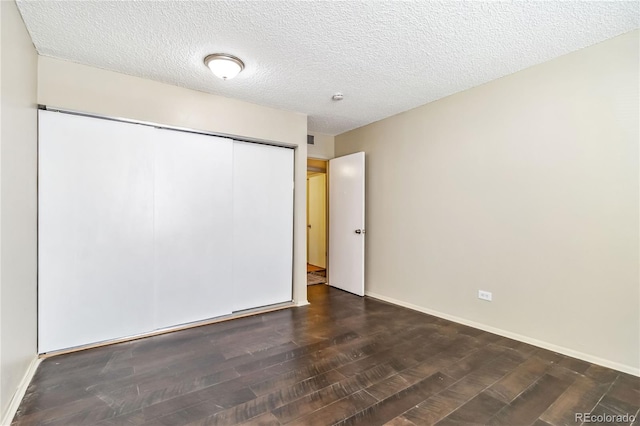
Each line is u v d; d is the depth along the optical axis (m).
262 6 1.80
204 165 3.07
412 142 3.57
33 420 1.59
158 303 2.83
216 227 3.14
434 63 2.49
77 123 2.46
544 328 2.49
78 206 2.46
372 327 2.96
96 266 2.53
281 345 2.54
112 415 1.64
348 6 1.79
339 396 1.82
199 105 3.00
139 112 2.70
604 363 2.18
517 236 2.65
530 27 2.01
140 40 2.15
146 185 2.75
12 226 1.74
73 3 1.76
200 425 1.56
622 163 2.12
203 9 1.83
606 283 2.19
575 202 2.32
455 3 1.77
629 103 2.08
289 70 2.60
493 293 2.82
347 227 4.34
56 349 2.37
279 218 3.66
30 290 2.11
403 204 3.69
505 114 2.73
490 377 2.04
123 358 2.30
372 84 2.89
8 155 1.68
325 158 4.75
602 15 1.89
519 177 2.64
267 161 3.56
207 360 2.27
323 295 4.16
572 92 2.33
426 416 1.64
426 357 2.32
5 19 1.62
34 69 2.22
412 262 3.57
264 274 3.55
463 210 3.06
